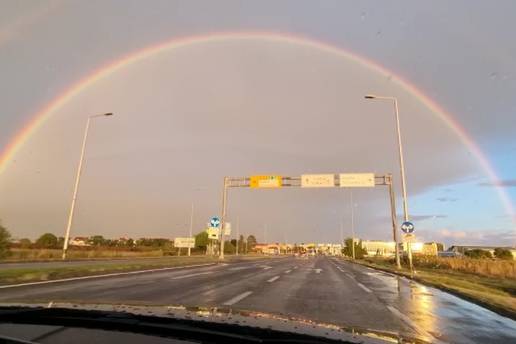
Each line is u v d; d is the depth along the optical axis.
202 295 11.33
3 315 3.35
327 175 40.66
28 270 17.19
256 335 2.92
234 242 120.50
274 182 41.81
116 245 96.69
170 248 92.00
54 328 3.13
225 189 43.47
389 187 39.66
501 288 17.94
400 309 10.09
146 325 3.11
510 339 6.93
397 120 32.16
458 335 7.14
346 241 115.94
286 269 28.31
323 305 10.20
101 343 2.81
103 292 11.41
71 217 34.31
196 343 2.84
